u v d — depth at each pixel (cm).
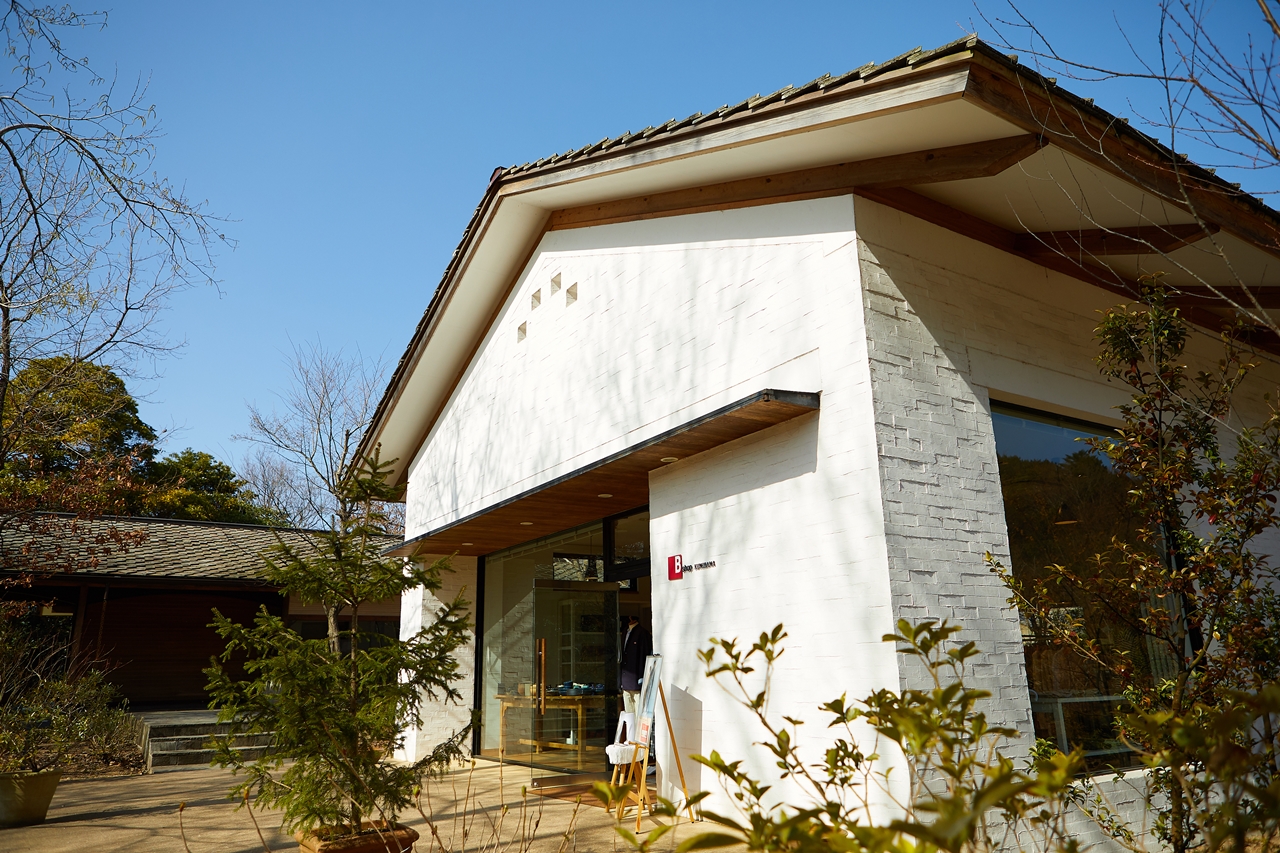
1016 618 572
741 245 688
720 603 655
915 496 552
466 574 1262
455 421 1174
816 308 607
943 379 595
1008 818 234
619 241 834
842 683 544
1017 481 635
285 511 2777
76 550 1460
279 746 514
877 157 580
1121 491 701
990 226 663
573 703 996
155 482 2650
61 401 1245
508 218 927
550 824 679
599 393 835
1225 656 411
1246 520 427
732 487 660
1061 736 567
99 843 671
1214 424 464
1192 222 581
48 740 1098
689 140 641
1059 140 488
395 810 550
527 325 985
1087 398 689
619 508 919
